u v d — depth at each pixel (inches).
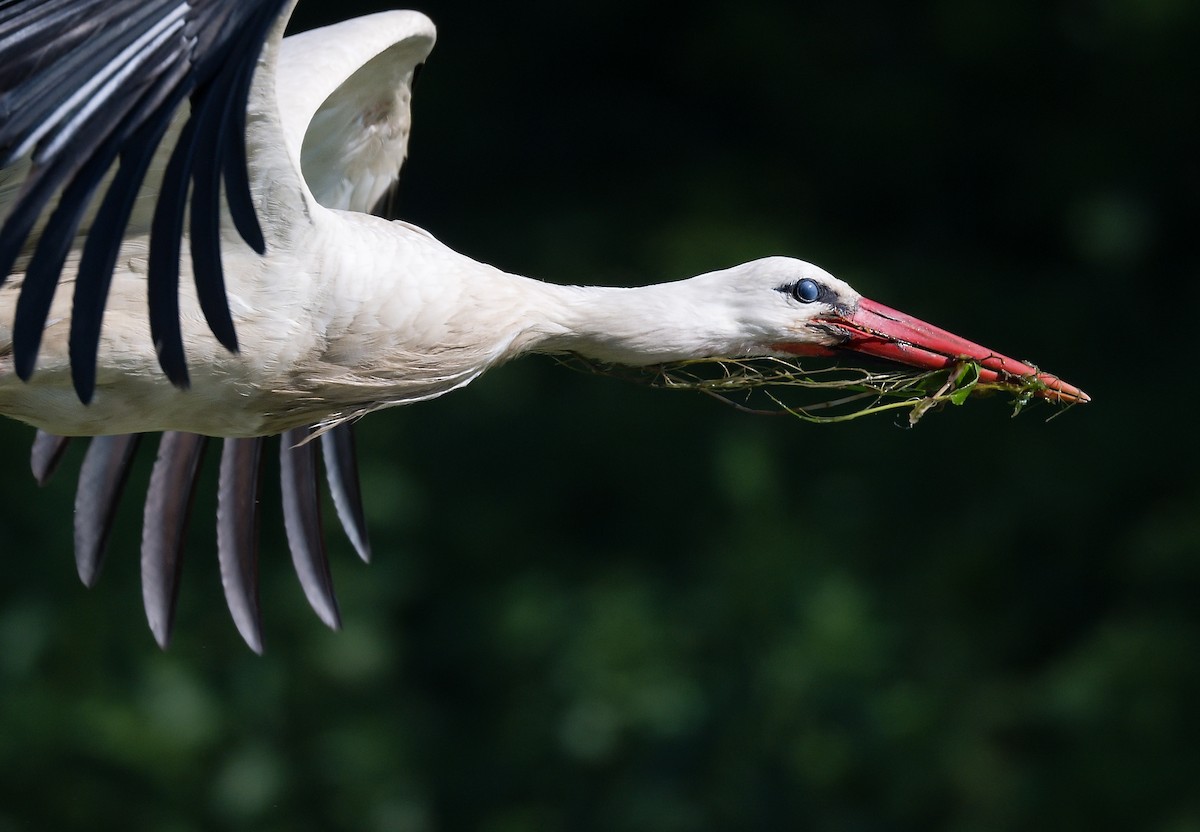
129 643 515.2
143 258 262.2
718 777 507.8
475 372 283.1
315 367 270.7
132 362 263.9
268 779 508.7
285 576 534.3
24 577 518.6
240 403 271.6
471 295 280.1
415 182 624.4
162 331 215.8
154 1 223.9
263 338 265.1
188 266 259.9
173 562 325.7
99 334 215.9
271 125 250.5
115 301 262.1
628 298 298.8
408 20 312.2
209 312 215.6
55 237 215.2
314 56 298.2
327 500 529.7
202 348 263.0
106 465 327.6
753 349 305.4
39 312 213.3
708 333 301.4
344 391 275.0
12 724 501.7
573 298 296.2
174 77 222.8
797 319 305.1
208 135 220.5
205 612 525.3
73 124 217.5
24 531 523.5
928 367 307.7
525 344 290.4
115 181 219.3
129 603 518.9
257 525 331.3
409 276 273.6
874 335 306.5
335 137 327.0
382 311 271.0
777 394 557.9
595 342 297.4
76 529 326.3
